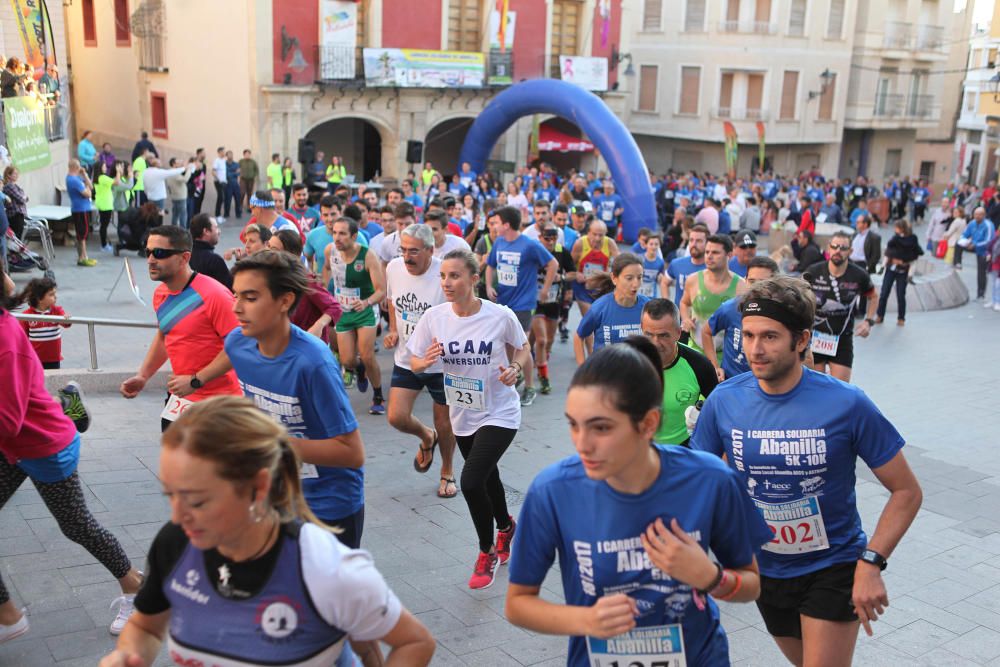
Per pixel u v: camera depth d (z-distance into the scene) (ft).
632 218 76.95
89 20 120.16
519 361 17.33
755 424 11.12
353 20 93.15
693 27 129.59
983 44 155.94
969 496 23.36
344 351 27.96
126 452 22.72
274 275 11.29
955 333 47.80
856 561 11.07
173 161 72.43
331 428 11.64
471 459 16.85
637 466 7.80
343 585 6.93
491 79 102.73
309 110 93.40
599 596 8.15
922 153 160.35
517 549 8.36
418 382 19.62
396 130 99.35
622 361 7.40
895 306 54.60
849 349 23.91
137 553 16.81
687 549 7.59
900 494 10.79
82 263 52.75
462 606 16.10
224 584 6.94
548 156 120.06
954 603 17.25
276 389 11.69
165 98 104.32
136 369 28.76
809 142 135.44
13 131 51.52
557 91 81.61
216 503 6.47
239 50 90.74
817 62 132.26
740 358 19.63
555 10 107.34
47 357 28.14
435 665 14.12
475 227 43.96
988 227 66.80
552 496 8.18
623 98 114.32
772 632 11.84
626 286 20.12
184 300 15.44
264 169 91.09
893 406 32.22
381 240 31.83
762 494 11.21
